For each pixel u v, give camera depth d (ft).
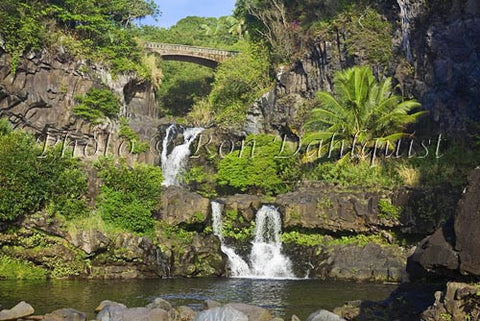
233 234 104.73
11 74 119.96
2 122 106.42
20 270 85.76
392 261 92.27
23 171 87.81
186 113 212.23
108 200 95.09
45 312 61.31
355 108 118.21
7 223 85.87
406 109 114.32
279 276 98.48
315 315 54.70
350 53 136.98
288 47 160.97
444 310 43.70
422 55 123.13
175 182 136.36
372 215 97.76
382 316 57.26
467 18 114.11
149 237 94.89
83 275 87.66
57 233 87.76
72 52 132.36
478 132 108.37
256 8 181.98
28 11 128.98
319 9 158.92
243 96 160.45
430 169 104.17
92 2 151.64
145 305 67.41
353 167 112.57
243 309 58.39
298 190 113.60
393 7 135.95
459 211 42.80
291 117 144.36
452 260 43.55
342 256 96.17
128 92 151.74
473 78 111.45
